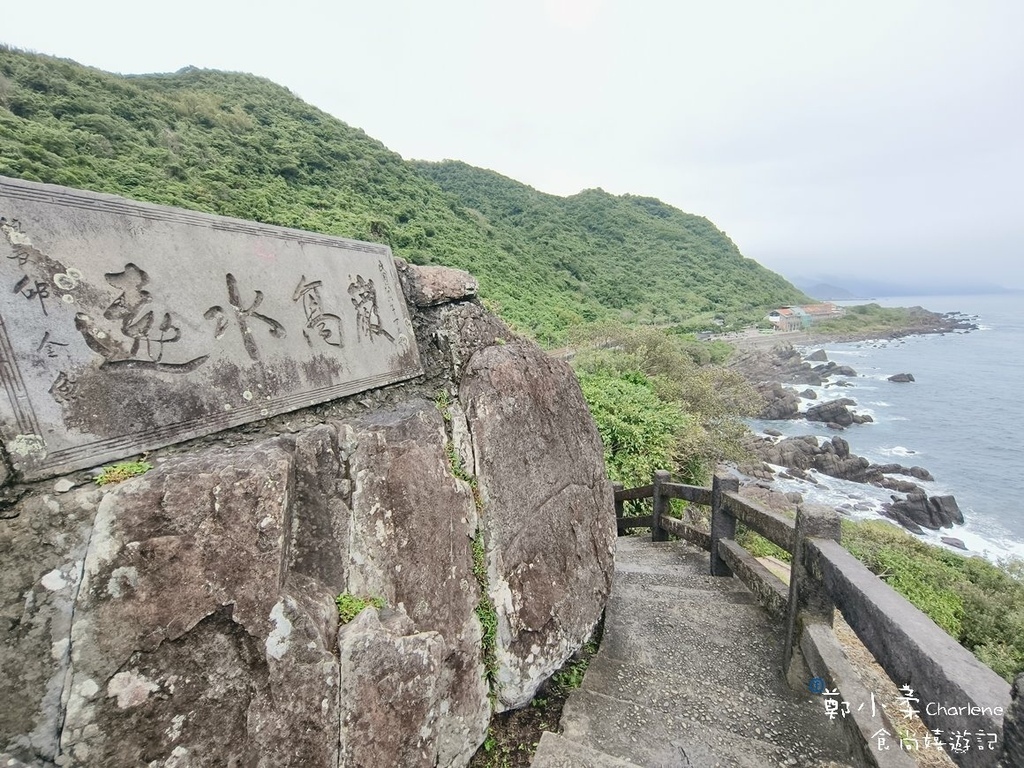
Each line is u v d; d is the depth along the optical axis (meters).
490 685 2.74
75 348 1.58
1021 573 13.97
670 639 3.58
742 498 4.20
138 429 1.72
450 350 3.55
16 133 17.72
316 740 1.80
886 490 23.19
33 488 1.44
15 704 1.30
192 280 2.00
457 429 3.18
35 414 1.46
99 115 23.50
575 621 3.21
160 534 1.60
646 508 8.86
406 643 2.14
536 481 3.37
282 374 2.35
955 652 1.66
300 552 2.05
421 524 2.59
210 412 1.98
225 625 1.67
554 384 3.95
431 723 2.20
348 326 2.86
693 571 4.93
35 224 1.53
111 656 1.45
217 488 1.75
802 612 2.90
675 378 17.94
